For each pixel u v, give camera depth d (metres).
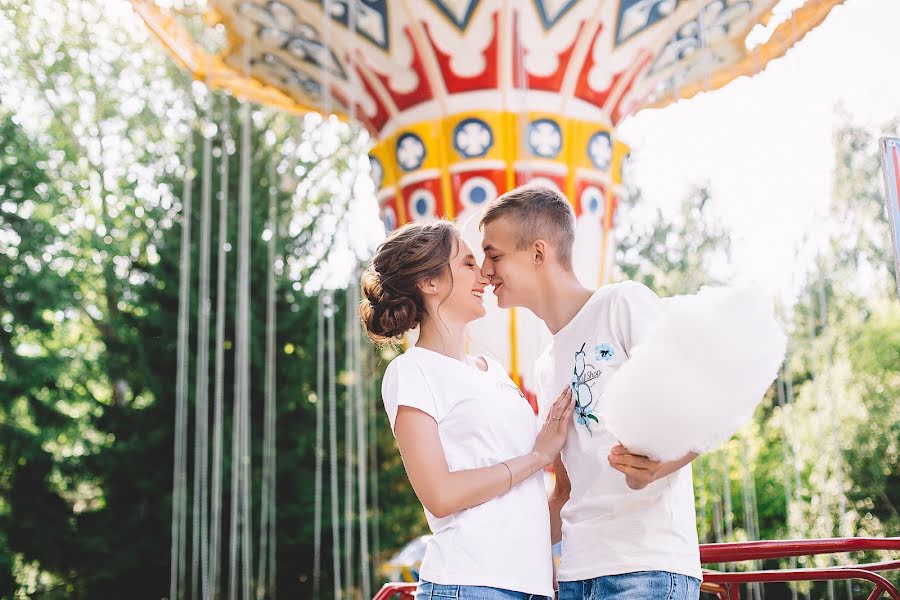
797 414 12.59
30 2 17.34
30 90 17.39
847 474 12.05
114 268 16.25
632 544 2.21
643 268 17.95
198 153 16.30
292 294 15.39
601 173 5.66
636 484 2.06
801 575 2.75
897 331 12.88
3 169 16.58
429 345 2.37
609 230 5.77
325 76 6.02
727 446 12.17
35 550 14.38
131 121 17.12
